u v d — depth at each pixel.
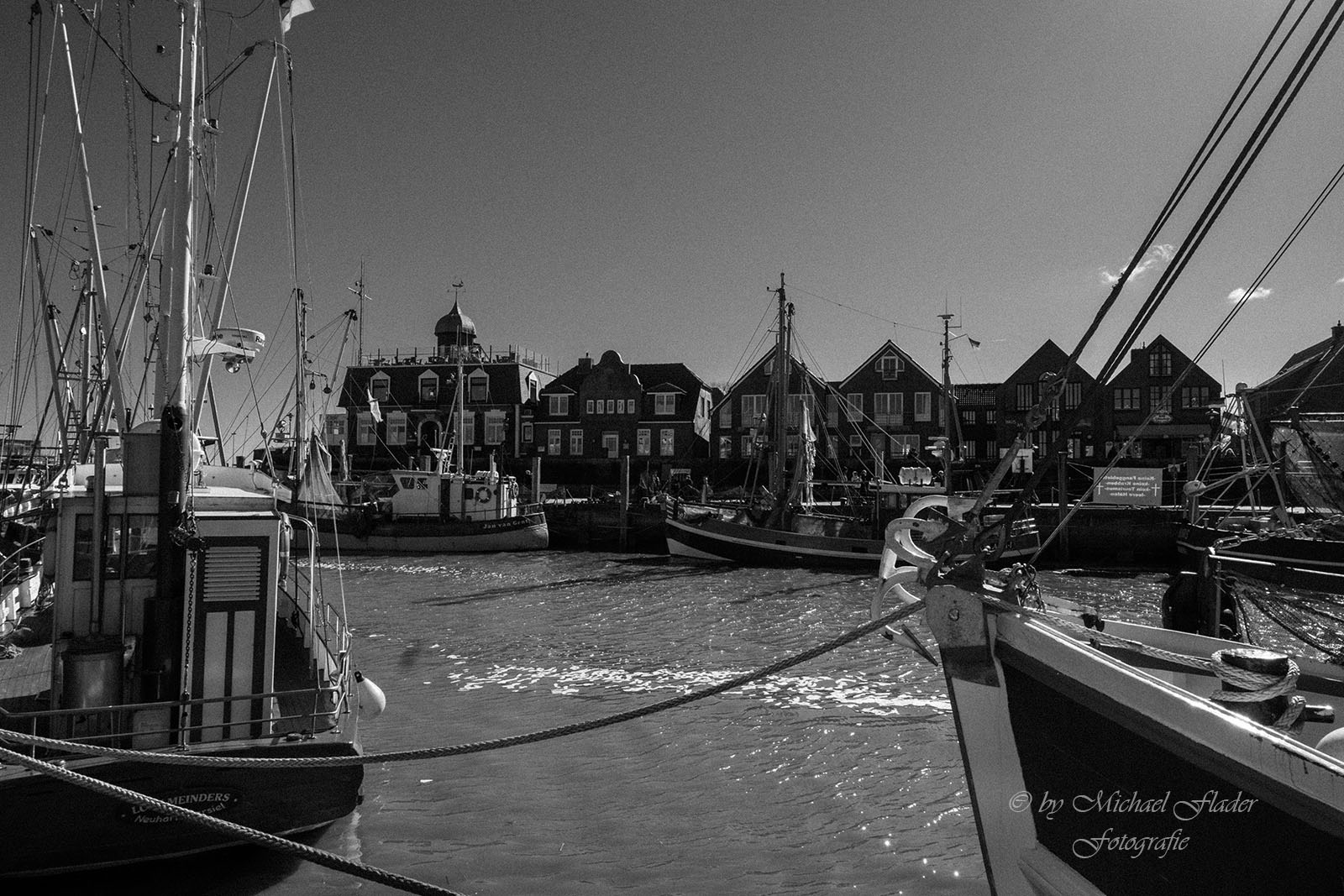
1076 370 56.09
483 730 13.27
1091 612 8.05
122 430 9.27
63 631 8.12
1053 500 46.03
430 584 31.97
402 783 10.73
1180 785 4.00
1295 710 4.86
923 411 58.94
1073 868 4.33
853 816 9.73
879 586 4.95
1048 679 4.33
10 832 7.17
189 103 8.57
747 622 23.67
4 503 19.73
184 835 7.69
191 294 8.80
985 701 4.52
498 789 10.56
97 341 19.64
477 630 22.39
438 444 64.38
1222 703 4.92
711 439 63.25
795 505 43.09
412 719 13.92
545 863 8.54
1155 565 38.22
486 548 43.62
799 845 8.99
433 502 44.66
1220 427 30.67
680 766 11.44
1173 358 54.38
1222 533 23.98
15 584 13.99
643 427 64.44
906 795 10.36
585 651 19.66
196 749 7.65
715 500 53.50
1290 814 3.69
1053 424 55.50
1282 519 19.88
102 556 8.15
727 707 14.31
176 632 8.04
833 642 4.81
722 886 8.11
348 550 42.94
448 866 8.47
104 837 7.43
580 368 68.00
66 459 19.22
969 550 4.61
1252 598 12.74
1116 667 4.12
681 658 18.81
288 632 12.16
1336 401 36.31
